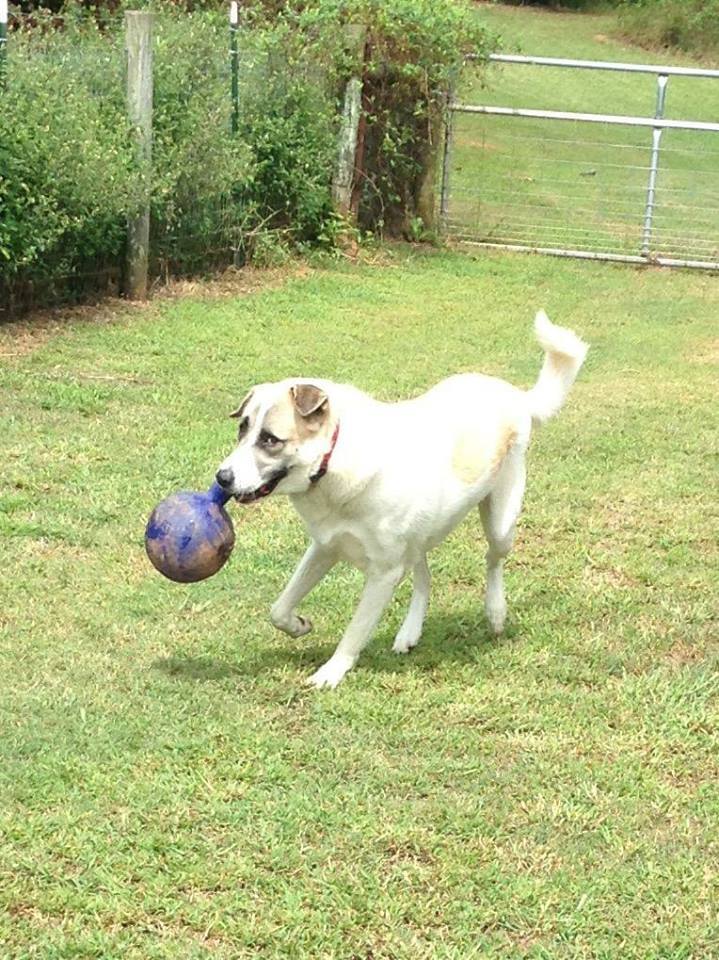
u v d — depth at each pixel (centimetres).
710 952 496
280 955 481
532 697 698
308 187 1270
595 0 3756
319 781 598
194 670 706
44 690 670
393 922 501
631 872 542
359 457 663
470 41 1373
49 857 530
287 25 1302
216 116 1173
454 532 844
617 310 1223
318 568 712
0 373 983
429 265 1318
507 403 761
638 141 2030
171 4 1305
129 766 598
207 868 526
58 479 863
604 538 847
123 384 984
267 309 1150
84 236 1099
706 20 3167
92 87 1118
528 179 1572
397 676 713
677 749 648
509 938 498
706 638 775
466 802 588
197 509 662
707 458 934
